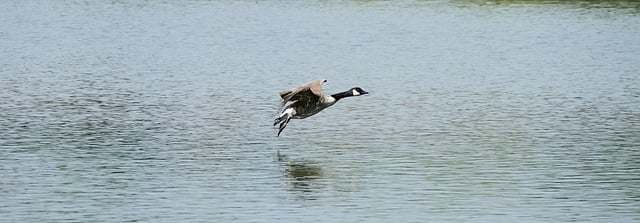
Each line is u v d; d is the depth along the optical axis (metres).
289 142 29.42
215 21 60.94
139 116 33.41
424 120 33.00
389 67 45.41
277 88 39.69
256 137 30.14
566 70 44.59
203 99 36.88
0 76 42.12
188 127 31.55
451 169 26.12
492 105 35.97
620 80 41.81
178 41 53.47
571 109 35.16
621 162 26.91
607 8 66.06
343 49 50.78
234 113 34.09
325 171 25.91
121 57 48.03
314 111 23.42
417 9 65.88
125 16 63.38
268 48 50.94
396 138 30.03
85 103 35.88
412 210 22.31
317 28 57.97
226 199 23.12
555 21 60.66
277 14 63.72
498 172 25.77
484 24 59.62
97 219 21.50
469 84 40.78
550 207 22.58
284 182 24.67
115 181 24.70
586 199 23.19
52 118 32.91
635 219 21.64
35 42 53.03
